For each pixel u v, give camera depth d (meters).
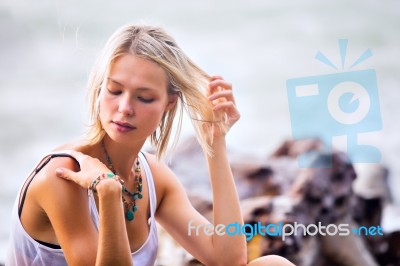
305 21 14.95
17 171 9.94
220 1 15.23
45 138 11.05
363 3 15.85
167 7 15.02
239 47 14.34
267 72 13.70
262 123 11.53
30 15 13.68
